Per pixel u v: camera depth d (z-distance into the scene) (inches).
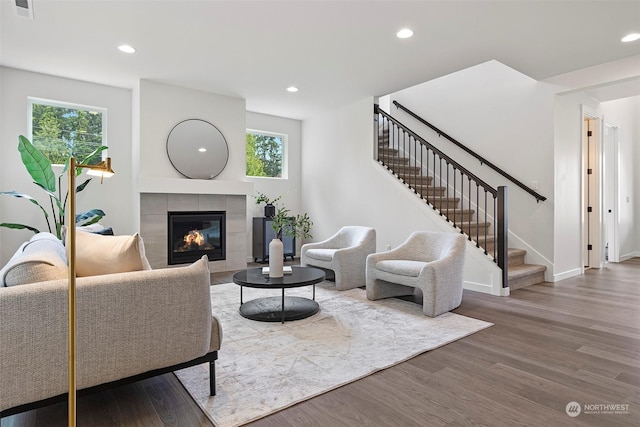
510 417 68.2
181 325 70.6
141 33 137.2
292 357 94.7
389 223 213.6
